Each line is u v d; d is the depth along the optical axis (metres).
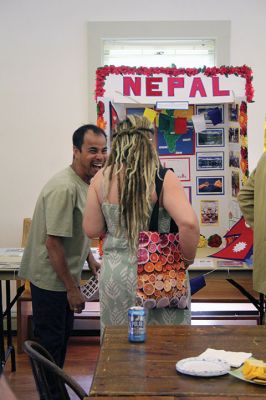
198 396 1.55
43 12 4.88
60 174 3.01
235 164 3.91
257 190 2.96
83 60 4.91
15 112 4.94
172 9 4.88
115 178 2.38
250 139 4.93
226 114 4.01
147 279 2.35
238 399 1.53
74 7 4.88
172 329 2.12
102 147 3.00
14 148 4.96
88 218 2.47
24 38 4.89
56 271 2.95
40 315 3.04
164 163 4.04
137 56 4.99
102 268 2.40
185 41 4.95
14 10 4.88
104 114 3.75
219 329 2.12
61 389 1.88
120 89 3.76
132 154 2.36
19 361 4.29
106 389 1.59
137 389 1.59
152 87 3.79
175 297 2.37
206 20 4.88
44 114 4.95
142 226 2.35
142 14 4.89
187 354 1.85
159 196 2.35
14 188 4.98
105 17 4.89
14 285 5.01
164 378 1.67
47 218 2.92
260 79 4.91
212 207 4.06
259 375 1.63
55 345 3.04
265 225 2.90
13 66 4.91
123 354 1.85
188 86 3.80
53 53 4.91
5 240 5.00
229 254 3.43
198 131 3.96
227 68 3.81
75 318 4.52
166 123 3.99
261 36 4.90
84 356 4.38
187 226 2.29
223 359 1.79
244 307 4.85
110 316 2.38
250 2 4.88
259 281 2.94
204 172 4.05
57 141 4.96
